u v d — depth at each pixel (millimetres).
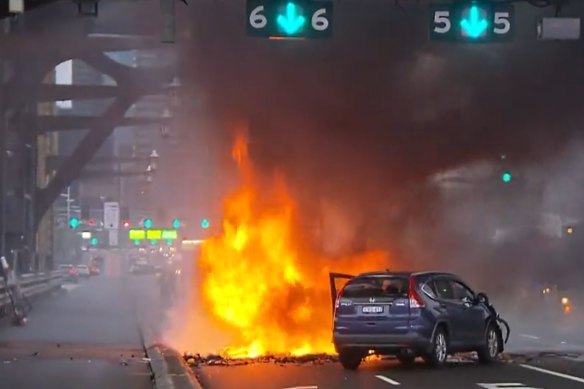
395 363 51062
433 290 48406
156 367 44562
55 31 118938
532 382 41062
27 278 117812
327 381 42250
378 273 48906
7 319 83562
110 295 148125
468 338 49500
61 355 53688
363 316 47625
